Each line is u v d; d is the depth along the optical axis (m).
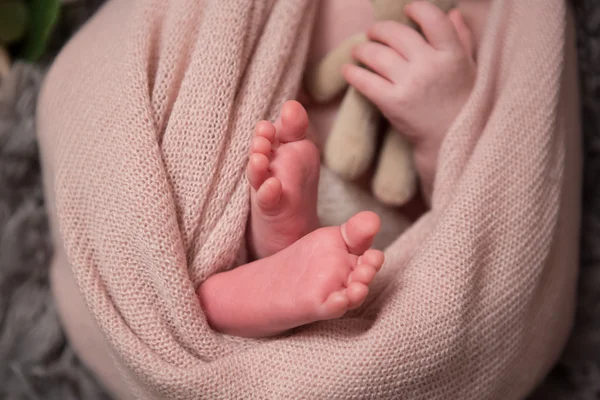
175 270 0.34
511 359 0.37
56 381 0.49
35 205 0.50
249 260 0.38
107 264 0.35
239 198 0.36
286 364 0.34
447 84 0.39
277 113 0.38
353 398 0.33
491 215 0.36
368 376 0.33
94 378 0.49
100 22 0.42
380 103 0.39
